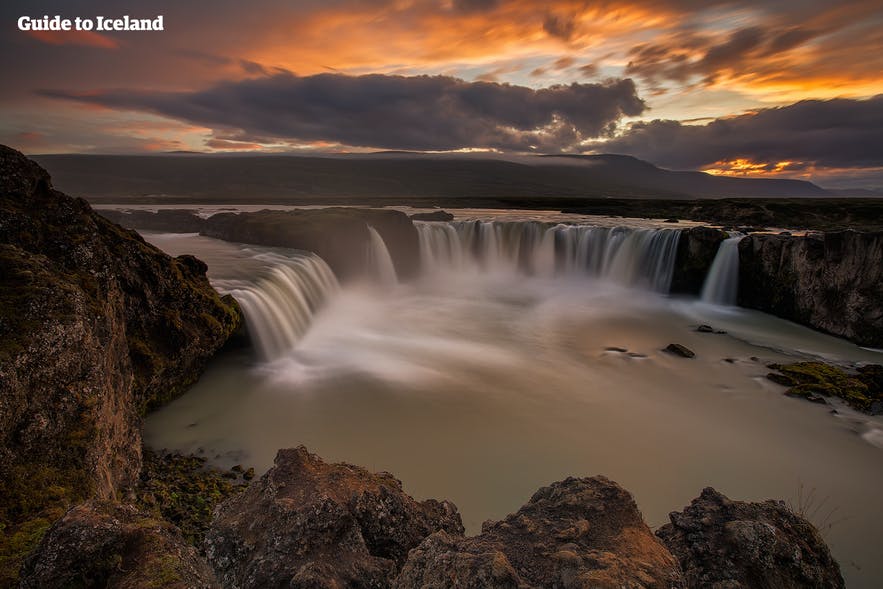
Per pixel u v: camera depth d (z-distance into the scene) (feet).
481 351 84.12
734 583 16.44
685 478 49.11
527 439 54.65
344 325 96.32
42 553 13.44
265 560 15.78
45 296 30.73
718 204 246.88
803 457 53.26
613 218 242.99
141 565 13.66
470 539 15.97
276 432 52.54
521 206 375.45
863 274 92.32
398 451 50.98
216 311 60.29
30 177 41.01
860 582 37.04
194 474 42.55
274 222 133.90
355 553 16.83
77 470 27.02
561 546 15.14
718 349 87.56
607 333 96.63
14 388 25.76
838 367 78.74
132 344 47.93
